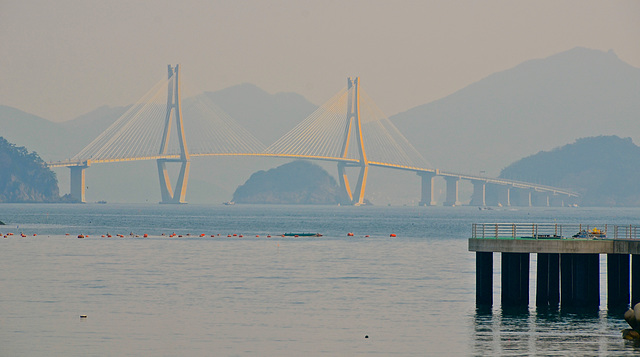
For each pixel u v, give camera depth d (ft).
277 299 565.94
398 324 479.00
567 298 513.04
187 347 418.92
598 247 495.82
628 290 539.70
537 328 466.70
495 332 457.27
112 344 422.82
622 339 442.09
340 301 559.79
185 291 599.57
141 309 520.01
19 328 457.68
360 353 411.13
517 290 515.50
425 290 616.80
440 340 438.81
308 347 422.00
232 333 451.53
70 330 453.99
